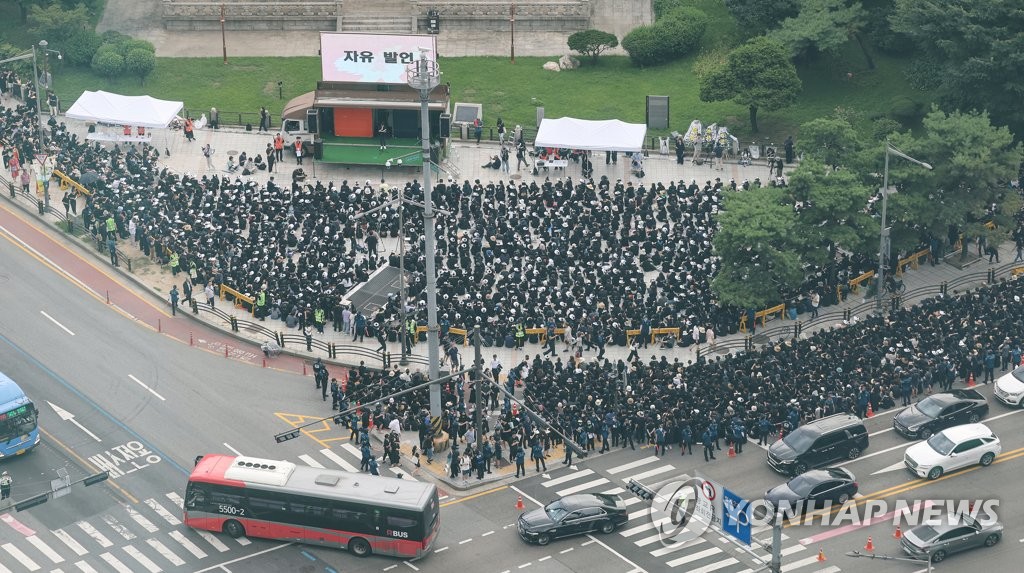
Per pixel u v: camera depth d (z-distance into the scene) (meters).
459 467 113.75
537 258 136.88
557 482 114.12
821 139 142.25
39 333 130.50
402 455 116.50
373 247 138.75
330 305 131.38
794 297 135.12
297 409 122.50
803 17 165.50
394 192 146.62
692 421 116.75
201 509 106.75
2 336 129.62
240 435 119.00
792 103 159.88
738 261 132.25
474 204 143.00
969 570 104.50
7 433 113.44
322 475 106.00
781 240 133.38
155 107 155.62
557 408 117.06
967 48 154.50
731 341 130.50
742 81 159.50
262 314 133.12
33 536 106.88
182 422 120.31
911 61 169.12
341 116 157.88
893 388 122.62
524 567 104.88
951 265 143.62
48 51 161.25
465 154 159.50
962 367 124.69
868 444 117.38
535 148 156.12
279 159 156.88
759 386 119.81
